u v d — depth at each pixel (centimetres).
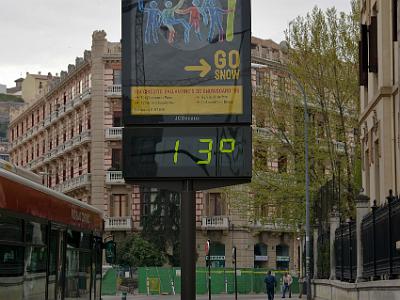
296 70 4059
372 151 2869
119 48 7300
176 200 6844
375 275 1942
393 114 2567
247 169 1528
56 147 8269
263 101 4209
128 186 7100
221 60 1544
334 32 4003
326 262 3203
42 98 8812
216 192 6956
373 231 1959
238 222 6869
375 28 2794
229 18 1550
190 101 1543
